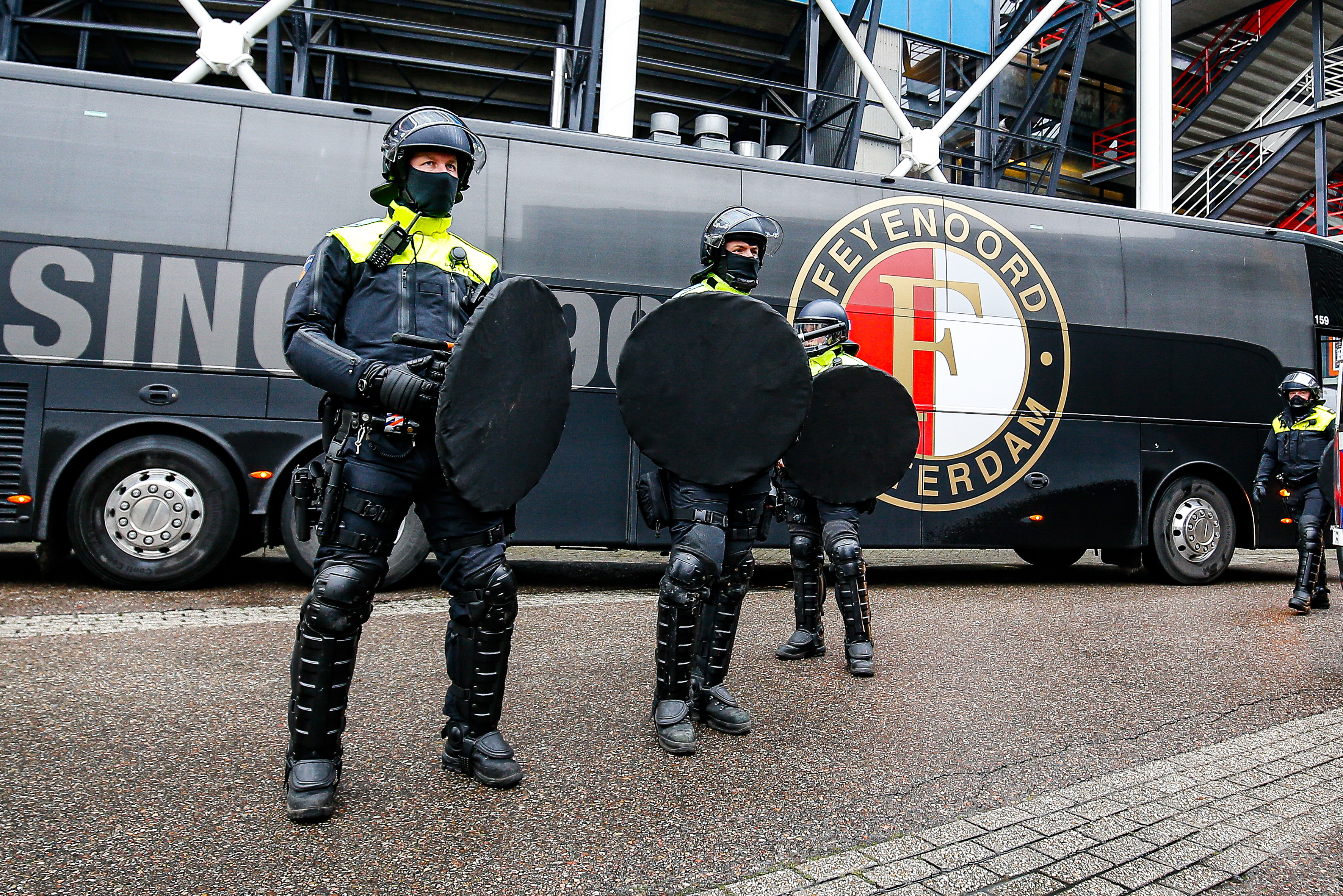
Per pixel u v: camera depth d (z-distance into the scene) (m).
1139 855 2.35
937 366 7.42
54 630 4.54
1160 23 15.62
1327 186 21.16
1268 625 5.91
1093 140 21.70
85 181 5.84
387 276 2.52
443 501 2.55
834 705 3.70
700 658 3.34
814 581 4.59
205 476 5.91
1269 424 8.36
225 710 3.31
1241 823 2.58
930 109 18.27
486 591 2.56
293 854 2.16
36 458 5.69
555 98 14.31
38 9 14.41
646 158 6.90
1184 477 8.12
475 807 2.49
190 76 10.95
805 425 4.32
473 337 2.33
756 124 18.67
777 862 2.23
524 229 6.55
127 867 2.07
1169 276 8.16
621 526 6.59
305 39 13.38
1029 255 7.77
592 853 2.24
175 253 5.90
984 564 9.70
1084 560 10.39
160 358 5.85
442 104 17.97
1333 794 2.83
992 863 2.27
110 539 5.83
